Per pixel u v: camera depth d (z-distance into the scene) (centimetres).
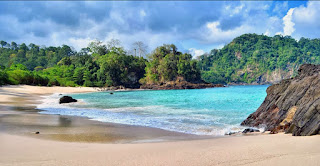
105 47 14300
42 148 818
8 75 6756
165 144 901
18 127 1291
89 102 3200
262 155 649
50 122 1523
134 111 2131
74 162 631
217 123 1502
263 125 1320
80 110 2252
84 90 8088
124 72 11269
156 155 705
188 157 666
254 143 832
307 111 966
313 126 916
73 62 12756
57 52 19075
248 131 1241
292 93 1293
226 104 2689
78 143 938
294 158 601
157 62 11762
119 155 714
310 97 1107
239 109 2205
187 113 1962
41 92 5919
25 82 7481
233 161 608
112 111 2150
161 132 1231
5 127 1277
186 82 11069
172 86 10669
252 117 1458
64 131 1228
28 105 2708
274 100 1402
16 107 2447
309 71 1355
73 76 10531
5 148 809
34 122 1495
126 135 1147
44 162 630
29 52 18550
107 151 777
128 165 602
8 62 16400
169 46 12675
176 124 1470
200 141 952
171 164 605
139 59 12838
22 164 611
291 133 1035
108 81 10731
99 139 1048
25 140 952
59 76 10562
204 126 1401
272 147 737
